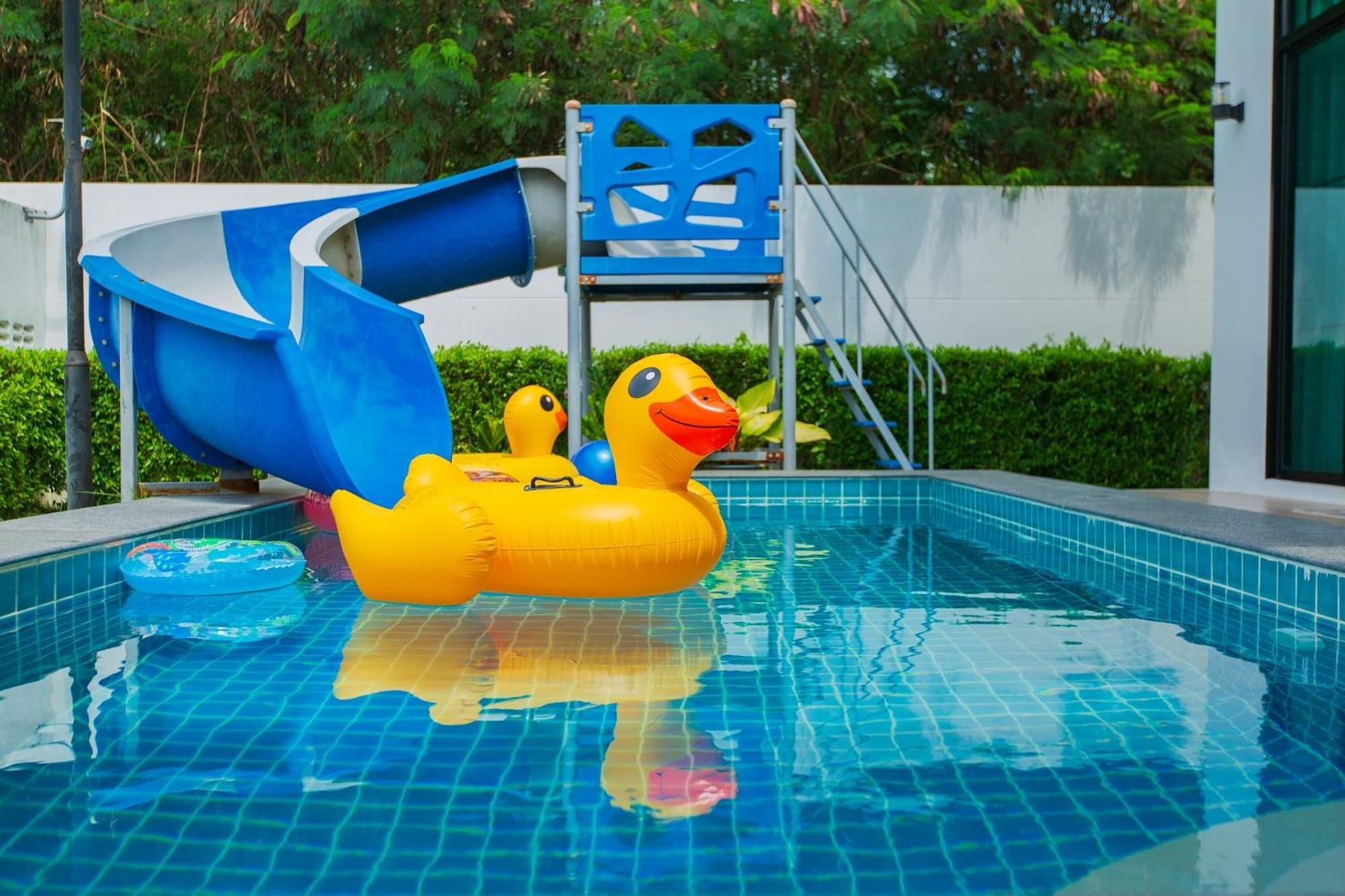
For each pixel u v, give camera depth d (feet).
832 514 21.76
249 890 4.91
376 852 5.34
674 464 11.28
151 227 20.72
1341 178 20.24
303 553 16.24
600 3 40.91
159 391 18.51
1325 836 5.49
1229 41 23.43
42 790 6.23
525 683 8.71
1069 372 28.55
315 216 22.75
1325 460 20.75
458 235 23.97
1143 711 7.87
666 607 12.10
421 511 11.02
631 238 23.20
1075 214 30.58
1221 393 23.79
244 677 8.93
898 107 40.78
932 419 25.48
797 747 7.04
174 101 44.52
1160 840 5.44
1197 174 39.88
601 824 5.70
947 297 30.45
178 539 14.12
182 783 6.34
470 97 41.19
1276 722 7.59
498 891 4.90
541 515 11.29
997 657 9.65
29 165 43.91
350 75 42.47
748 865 5.18
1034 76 37.93
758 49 38.22
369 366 17.20
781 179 23.43
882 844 5.43
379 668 9.23
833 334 30.12
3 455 25.07
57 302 29.17
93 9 41.39
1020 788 6.23
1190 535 13.44
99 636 10.51
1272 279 21.93
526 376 28.27
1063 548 16.85
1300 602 11.37
